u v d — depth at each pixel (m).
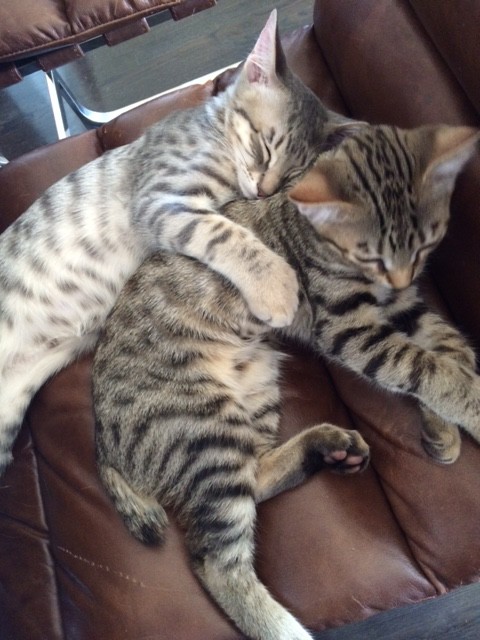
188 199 0.56
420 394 0.46
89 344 0.58
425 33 0.48
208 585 0.47
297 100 0.59
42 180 0.66
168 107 0.67
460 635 0.60
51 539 0.52
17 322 0.57
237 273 0.51
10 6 0.64
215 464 0.49
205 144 0.59
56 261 0.58
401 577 0.45
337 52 0.56
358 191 0.45
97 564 0.49
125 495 0.49
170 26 1.00
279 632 0.45
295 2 0.96
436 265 0.51
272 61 0.59
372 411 0.50
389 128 0.48
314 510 0.48
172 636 0.46
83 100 0.98
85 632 0.48
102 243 0.58
